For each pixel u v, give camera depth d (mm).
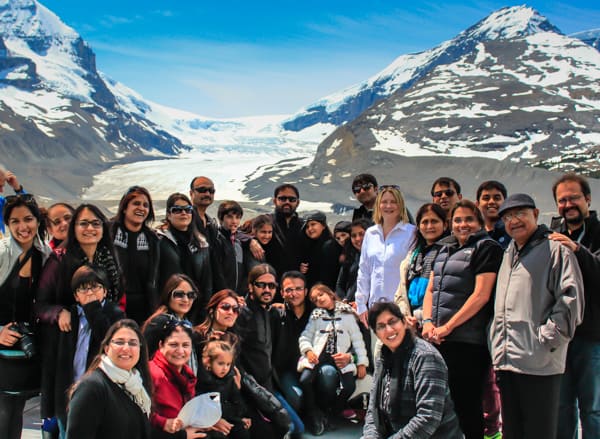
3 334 6059
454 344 6422
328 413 7910
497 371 6113
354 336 8047
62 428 6074
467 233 6605
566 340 5645
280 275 9742
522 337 5859
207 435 6145
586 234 6414
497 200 7695
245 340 7559
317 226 9703
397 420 5918
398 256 7891
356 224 9055
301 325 8156
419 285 6977
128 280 7188
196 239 7996
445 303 6488
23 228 6227
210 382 6555
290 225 9945
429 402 5719
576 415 6457
